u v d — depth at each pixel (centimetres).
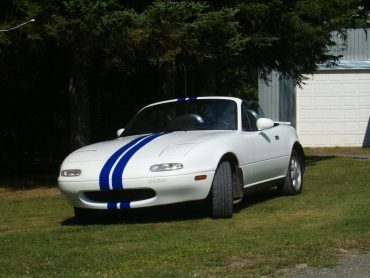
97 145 830
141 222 784
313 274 519
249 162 835
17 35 1095
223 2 1173
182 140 783
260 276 511
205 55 1141
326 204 882
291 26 1253
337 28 1382
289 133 997
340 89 2341
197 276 506
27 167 1619
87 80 1411
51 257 586
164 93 1459
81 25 1029
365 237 645
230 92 1867
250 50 1318
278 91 2317
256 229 707
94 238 675
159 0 1082
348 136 2350
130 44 1102
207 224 746
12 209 948
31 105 1584
